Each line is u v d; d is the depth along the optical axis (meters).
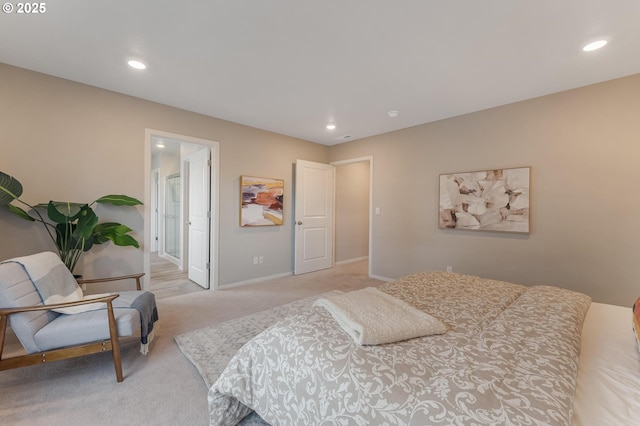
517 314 1.35
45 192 2.53
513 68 2.34
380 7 1.65
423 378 0.88
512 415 0.71
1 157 2.34
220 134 3.72
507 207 3.09
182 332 2.44
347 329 1.17
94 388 1.67
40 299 1.82
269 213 4.28
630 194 2.43
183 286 3.94
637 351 1.10
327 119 3.70
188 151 4.59
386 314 1.29
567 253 2.74
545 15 1.69
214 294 3.55
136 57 2.22
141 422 1.42
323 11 1.69
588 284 2.63
